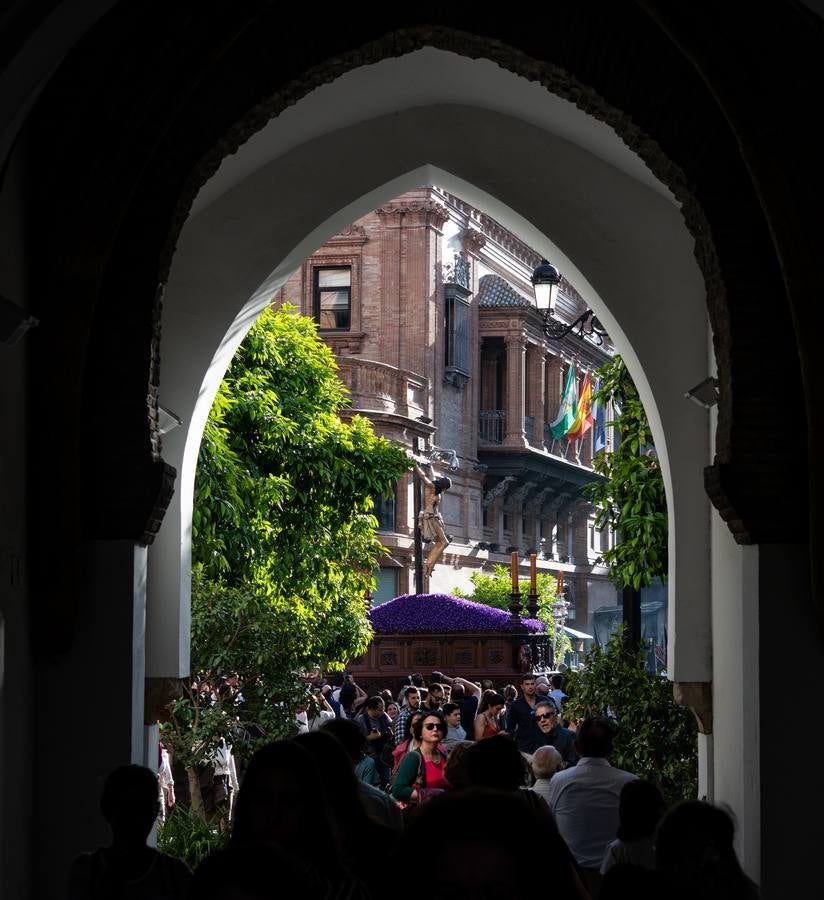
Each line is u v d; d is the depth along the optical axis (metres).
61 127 7.69
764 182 7.39
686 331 10.62
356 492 16.95
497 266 54.72
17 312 6.39
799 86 7.31
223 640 12.99
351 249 46.19
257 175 10.72
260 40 8.23
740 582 8.77
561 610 44.72
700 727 10.40
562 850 1.90
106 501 7.96
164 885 5.02
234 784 13.54
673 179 8.27
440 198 47.16
